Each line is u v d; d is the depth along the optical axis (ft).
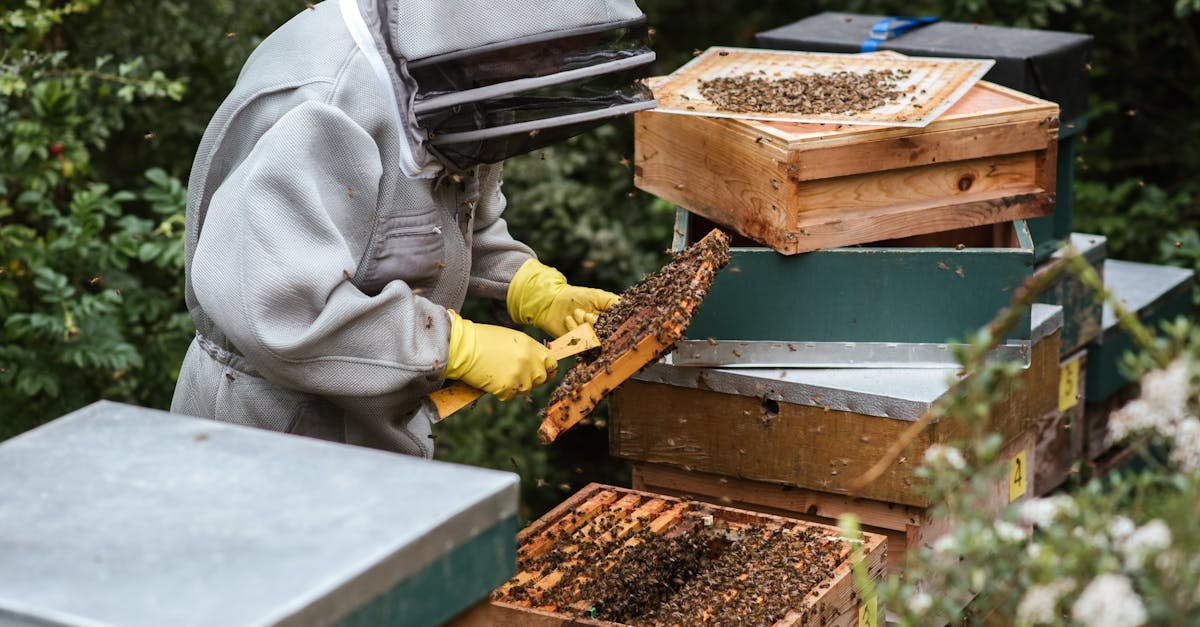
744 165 9.63
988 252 9.34
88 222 13.50
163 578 4.58
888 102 9.92
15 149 13.34
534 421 20.56
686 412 9.95
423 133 7.55
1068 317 12.42
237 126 7.93
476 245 9.73
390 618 4.88
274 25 18.57
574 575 7.69
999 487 10.05
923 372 9.52
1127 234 19.83
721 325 9.58
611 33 7.49
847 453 9.24
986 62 11.02
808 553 7.89
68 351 13.24
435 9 7.29
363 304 7.50
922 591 8.95
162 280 17.33
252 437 5.79
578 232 20.89
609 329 8.51
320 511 5.10
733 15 28.43
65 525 4.95
